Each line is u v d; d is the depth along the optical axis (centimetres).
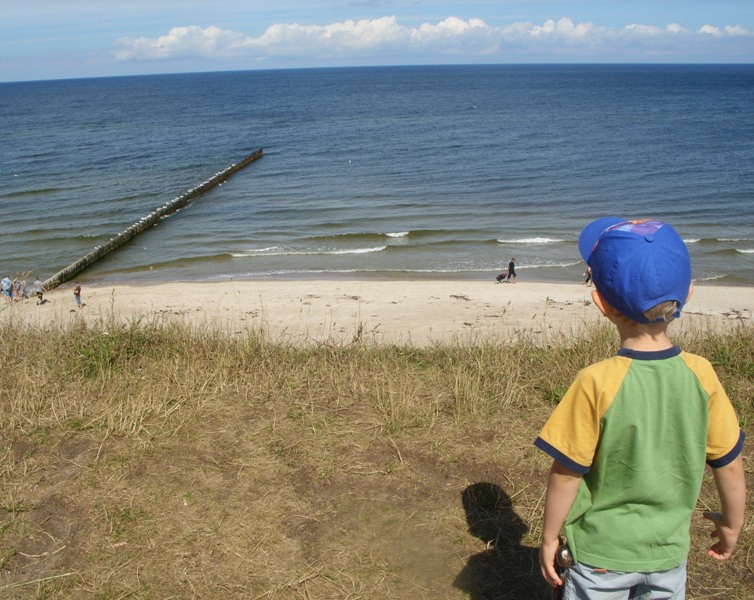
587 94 14262
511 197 3772
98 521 360
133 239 2981
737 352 614
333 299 1873
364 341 761
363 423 468
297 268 2434
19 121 10362
